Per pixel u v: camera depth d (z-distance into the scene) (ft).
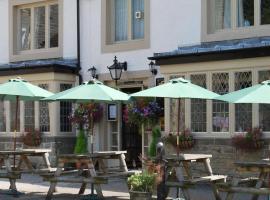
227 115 40.01
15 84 37.78
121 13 49.83
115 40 50.03
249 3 42.22
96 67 50.08
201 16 43.91
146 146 45.78
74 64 50.96
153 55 45.21
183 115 41.91
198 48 42.24
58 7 52.90
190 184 31.30
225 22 43.45
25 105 51.44
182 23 45.01
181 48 44.50
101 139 49.19
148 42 46.85
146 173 31.73
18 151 38.27
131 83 48.01
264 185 30.76
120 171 36.78
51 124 49.73
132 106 44.24
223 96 29.78
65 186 41.11
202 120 41.19
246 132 38.88
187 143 41.24
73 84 51.03
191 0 44.55
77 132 50.01
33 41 55.06
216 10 43.75
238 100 27.76
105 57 49.62
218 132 40.29
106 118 49.19
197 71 41.22
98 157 35.32
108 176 33.86
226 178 34.60
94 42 50.44
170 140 41.75
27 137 50.47
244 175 36.01
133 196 30.94
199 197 34.58
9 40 55.88
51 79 49.73
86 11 51.06
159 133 43.45
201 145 40.96
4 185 42.52
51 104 49.70
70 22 51.93
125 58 48.21
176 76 42.29
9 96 41.11
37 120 50.57
